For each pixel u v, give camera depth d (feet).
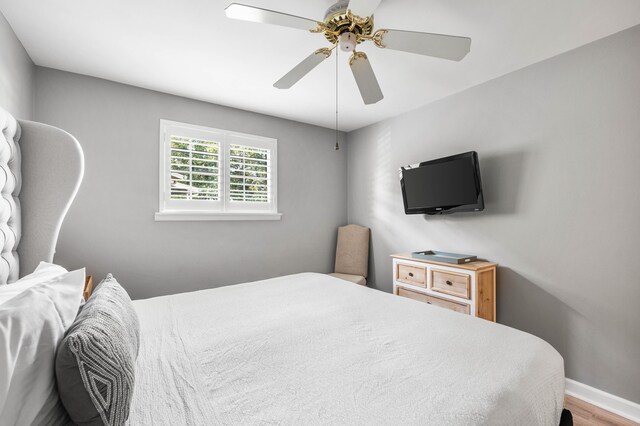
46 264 4.35
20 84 6.43
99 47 6.68
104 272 8.14
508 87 8.03
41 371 1.98
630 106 6.09
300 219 12.07
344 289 6.68
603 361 6.45
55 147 4.90
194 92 9.10
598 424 5.99
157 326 4.56
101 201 8.13
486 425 2.51
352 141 13.35
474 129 8.82
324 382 3.11
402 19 5.73
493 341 4.05
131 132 8.56
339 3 4.53
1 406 1.66
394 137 11.37
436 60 7.29
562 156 7.05
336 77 8.08
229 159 10.35
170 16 5.64
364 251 12.17
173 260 9.20
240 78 8.18
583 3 5.31
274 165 11.35
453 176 8.84
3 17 5.53
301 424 2.49
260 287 6.88
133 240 8.57
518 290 7.85
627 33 6.11
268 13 4.29
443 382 3.09
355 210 13.17
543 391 3.17
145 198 8.76
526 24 5.90
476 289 7.54
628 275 6.12
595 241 6.56
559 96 7.09
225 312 5.21
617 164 6.26
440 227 9.83
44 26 5.91
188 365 3.43
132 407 2.67
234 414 2.61
